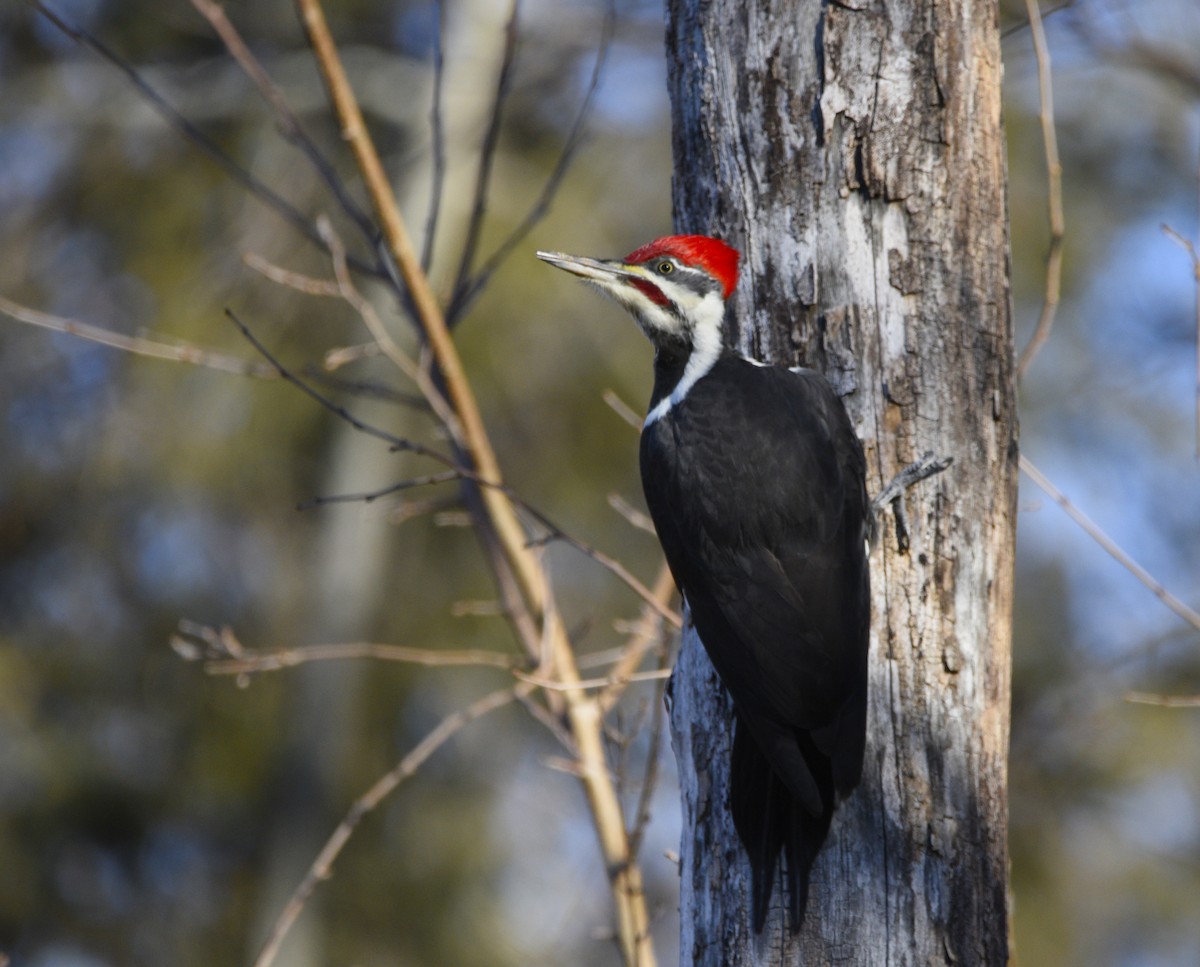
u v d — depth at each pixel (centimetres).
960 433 537
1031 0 659
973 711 522
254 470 1522
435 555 1580
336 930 1522
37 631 1588
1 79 1645
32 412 1581
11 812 1553
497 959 1520
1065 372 1630
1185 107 1480
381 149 1781
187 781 1561
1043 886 1476
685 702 559
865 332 544
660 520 562
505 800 1586
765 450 541
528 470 1510
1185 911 1495
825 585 521
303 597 1558
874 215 546
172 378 1485
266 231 1513
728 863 516
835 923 491
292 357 1504
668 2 606
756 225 566
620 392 1503
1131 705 1466
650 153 1555
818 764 511
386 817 1556
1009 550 545
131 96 1616
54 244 1606
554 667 748
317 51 733
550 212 1500
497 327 1474
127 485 1531
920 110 546
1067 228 1534
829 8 553
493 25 1559
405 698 1570
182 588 1573
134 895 1588
